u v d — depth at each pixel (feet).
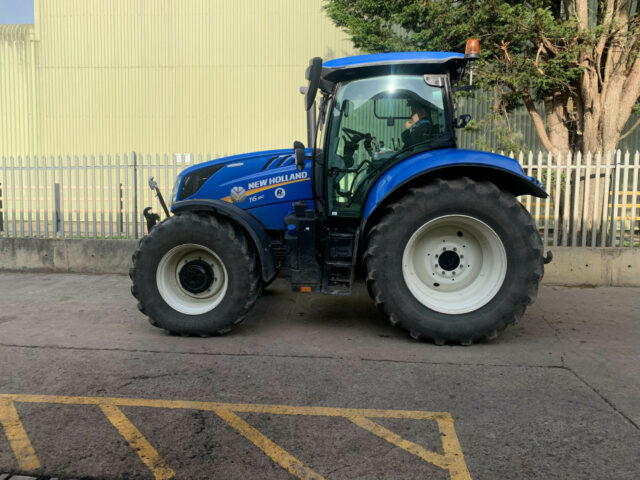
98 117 39.01
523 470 7.98
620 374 11.88
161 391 10.98
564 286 21.50
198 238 14.40
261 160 16.10
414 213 13.70
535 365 12.48
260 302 18.94
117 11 38.19
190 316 14.61
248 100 38.01
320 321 16.53
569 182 21.67
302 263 14.47
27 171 24.80
